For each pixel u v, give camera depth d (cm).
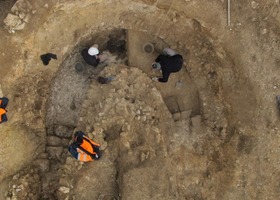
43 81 842
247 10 804
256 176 823
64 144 877
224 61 839
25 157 835
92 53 859
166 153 841
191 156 862
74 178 833
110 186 841
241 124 834
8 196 797
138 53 895
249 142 826
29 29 748
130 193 809
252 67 820
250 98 827
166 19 838
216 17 804
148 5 812
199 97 895
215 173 845
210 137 870
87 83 894
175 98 906
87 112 862
